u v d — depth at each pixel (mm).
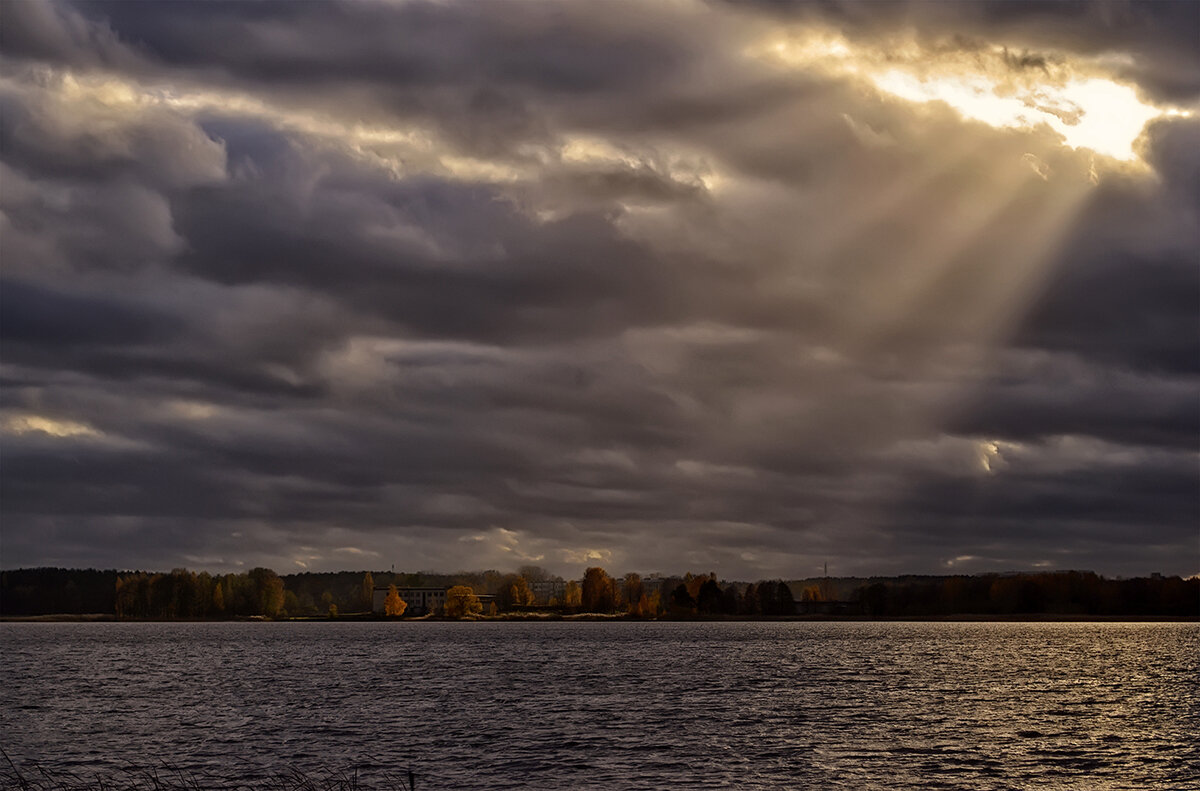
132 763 70750
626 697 114750
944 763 70750
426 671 157000
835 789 62156
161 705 107938
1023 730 87250
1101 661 181125
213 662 182250
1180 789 62875
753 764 70000
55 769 68438
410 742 79562
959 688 126812
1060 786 63438
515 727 88250
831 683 133625
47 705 108375
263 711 101688
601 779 64812
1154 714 99250
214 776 65625
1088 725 90625
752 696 116000
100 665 174375
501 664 173000
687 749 76000
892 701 110562
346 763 70375
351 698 114438
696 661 180125
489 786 62688
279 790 60719
